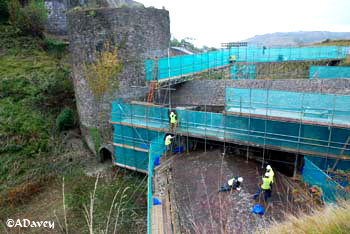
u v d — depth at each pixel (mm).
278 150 11320
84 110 17672
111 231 11141
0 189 13758
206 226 8055
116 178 15516
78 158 17312
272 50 25062
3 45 22172
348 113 9883
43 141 17109
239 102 12242
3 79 18969
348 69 17828
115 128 16172
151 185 11227
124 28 15648
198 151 14148
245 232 7613
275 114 11352
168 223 8938
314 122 10305
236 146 13367
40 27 24828
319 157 10500
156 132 14586
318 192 8688
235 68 24203
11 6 23891
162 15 17453
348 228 4355
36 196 13922
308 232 4707
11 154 15531
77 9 16344
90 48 16125
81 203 13047
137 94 17125
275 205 8836
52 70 21594
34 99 19031
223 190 9859
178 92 18859
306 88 15258
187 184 10859
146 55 16859
